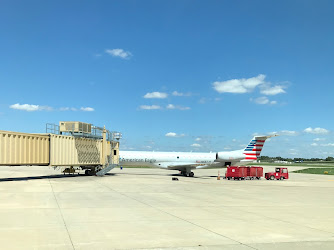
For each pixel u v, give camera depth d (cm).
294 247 1062
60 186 3055
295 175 7238
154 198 2342
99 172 4878
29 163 3609
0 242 1036
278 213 1792
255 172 5350
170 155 5656
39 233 1174
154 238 1142
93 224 1359
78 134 4500
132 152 5688
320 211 1911
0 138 3206
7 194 2356
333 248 1059
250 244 1088
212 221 1495
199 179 4966
